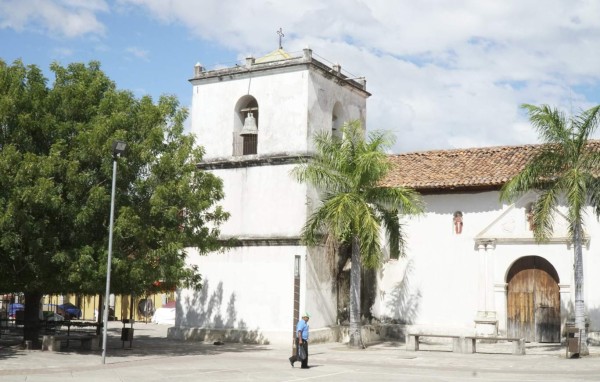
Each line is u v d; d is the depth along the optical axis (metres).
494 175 28.77
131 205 22.84
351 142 25.92
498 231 28.66
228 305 29.05
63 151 22.16
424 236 30.20
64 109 23.00
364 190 25.73
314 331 27.67
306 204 28.11
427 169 31.03
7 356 21.81
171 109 24.67
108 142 21.88
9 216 20.48
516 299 28.45
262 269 28.58
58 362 20.42
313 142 28.72
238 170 29.70
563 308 27.23
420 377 18.03
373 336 29.67
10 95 21.98
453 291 29.34
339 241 27.17
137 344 27.34
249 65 29.94
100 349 24.77
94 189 21.61
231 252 29.31
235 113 30.25
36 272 21.89
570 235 25.58
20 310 33.19
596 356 23.12
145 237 22.55
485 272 28.73
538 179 23.84
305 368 19.97
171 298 46.38
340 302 30.09
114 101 23.53
